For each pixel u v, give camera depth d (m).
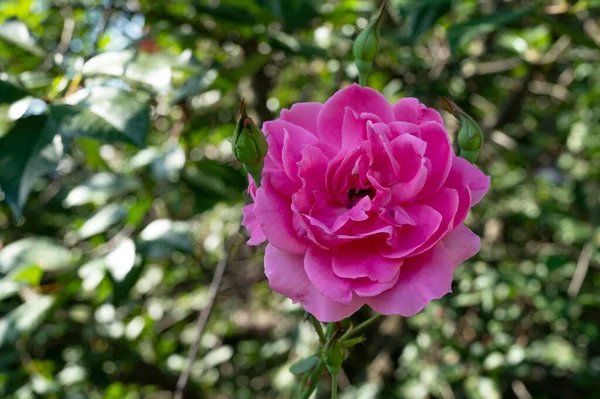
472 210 0.85
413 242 0.23
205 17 0.54
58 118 0.30
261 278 0.83
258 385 0.94
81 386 0.71
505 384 0.78
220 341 0.98
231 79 0.48
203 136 0.60
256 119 0.62
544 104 0.98
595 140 0.87
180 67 0.35
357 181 0.24
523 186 0.94
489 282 0.75
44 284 0.50
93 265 0.42
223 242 0.77
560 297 0.79
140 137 0.30
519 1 0.70
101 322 0.68
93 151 0.47
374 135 0.24
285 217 0.23
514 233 0.95
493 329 0.77
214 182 0.50
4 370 0.61
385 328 0.81
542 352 0.77
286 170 0.24
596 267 0.83
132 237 0.48
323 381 0.75
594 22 0.71
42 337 0.65
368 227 0.23
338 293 0.22
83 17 0.60
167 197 0.57
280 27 0.54
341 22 0.57
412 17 0.45
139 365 0.76
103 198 0.50
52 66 0.40
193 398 0.81
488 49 0.73
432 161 0.24
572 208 0.91
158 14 0.51
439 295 0.23
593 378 0.78
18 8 0.51
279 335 0.92
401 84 0.62
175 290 0.95
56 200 0.76
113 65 0.34
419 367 0.77
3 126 0.33
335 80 0.63
